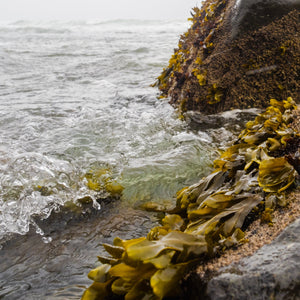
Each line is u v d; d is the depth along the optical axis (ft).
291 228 5.44
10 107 18.25
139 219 8.91
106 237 8.29
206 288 4.92
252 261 5.03
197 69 16.47
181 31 58.44
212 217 6.57
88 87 22.70
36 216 9.20
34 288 6.76
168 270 4.95
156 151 12.67
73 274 7.09
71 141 13.78
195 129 14.53
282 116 10.13
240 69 15.75
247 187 7.16
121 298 5.38
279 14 15.46
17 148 13.30
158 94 19.75
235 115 15.43
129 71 26.71
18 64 30.42
